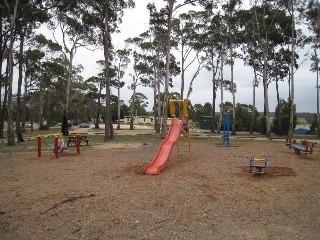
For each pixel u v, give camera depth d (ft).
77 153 53.36
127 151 58.29
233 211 21.43
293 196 24.98
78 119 320.91
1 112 108.06
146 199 24.23
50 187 28.32
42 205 22.90
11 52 76.43
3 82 124.47
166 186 28.27
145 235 17.35
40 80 169.07
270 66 141.49
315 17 100.73
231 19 128.26
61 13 95.96
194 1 93.09
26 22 82.84
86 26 99.71
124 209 21.86
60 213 21.09
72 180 31.27
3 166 40.75
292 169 36.65
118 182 30.12
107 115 87.97
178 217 20.25
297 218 20.03
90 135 120.37
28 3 80.69
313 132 178.81
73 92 210.38
